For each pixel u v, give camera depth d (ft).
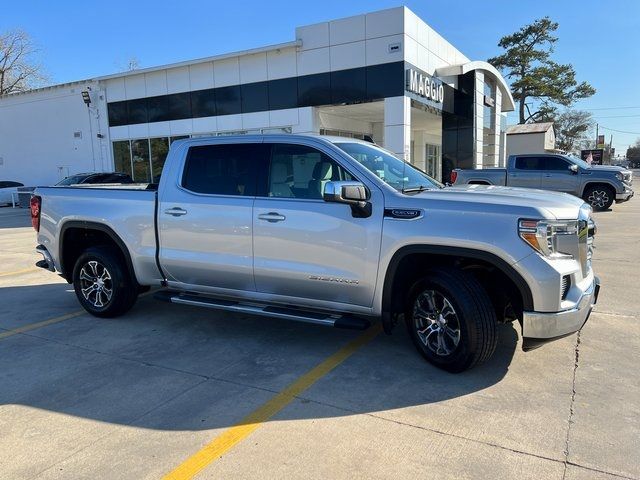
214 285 16.98
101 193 19.11
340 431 10.97
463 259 14.06
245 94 65.77
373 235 13.93
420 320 14.43
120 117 78.02
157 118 74.18
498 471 9.46
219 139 16.87
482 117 80.59
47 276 28.37
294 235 14.99
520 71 183.52
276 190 15.66
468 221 12.87
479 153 79.15
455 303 13.17
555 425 11.03
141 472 9.66
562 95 183.11
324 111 71.67
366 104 65.05
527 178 57.72
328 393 12.80
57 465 9.96
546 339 12.46
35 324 19.20
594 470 9.44
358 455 10.06
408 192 14.32
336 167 14.89
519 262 12.32
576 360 14.52
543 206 12.63
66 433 11.16
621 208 60.34
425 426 11.10
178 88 71.36
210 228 16.48
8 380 14.05
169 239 17.43
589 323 17.71
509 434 10.72
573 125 263.49
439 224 13.14
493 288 14.24
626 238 36.52
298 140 15.61
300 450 10.27
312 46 60.34
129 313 20.30
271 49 61.98
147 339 17.19
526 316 12.42
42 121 87.04
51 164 87.40
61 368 14.82
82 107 81.92
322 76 60.23
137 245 18.16
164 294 18.13
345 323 14.29
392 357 15.07
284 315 15.28
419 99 60.75
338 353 15.51
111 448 10.51
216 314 20.03
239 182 16.31
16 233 50.31
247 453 10.20
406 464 9.74
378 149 17.43
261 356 15.40
